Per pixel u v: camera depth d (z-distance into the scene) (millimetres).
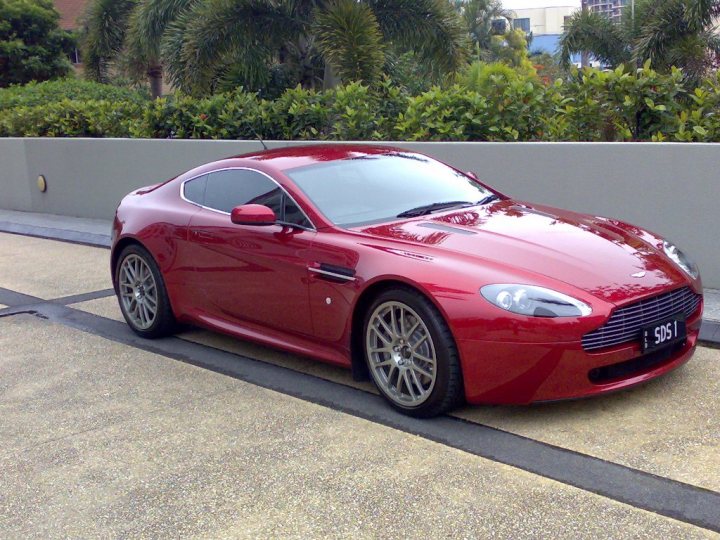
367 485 3594
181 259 5707
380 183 5273
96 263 9438
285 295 4914
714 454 3660
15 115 14523
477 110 8531
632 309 3994
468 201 5262
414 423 4242
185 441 4230
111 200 12227
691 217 6469
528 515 3238
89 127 13312
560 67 25688
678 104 7312
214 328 5613
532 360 3852
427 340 4145
